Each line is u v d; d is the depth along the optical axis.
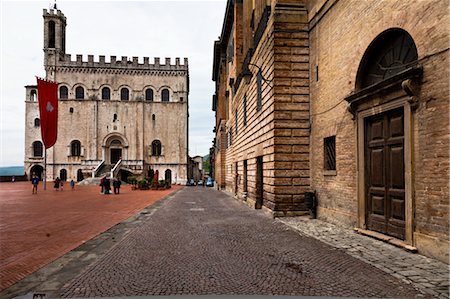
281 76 12.39
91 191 32.56
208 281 5.40
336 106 10.30
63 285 5.33
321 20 11.42
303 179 12.38
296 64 12.47
